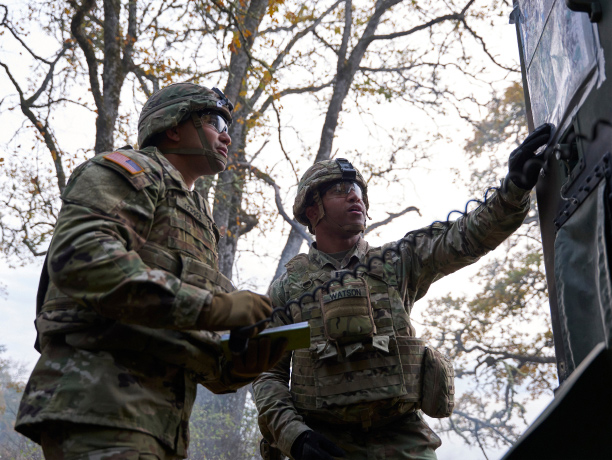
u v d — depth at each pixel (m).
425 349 2.92
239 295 1.83
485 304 19.17
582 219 1.96
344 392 2.76
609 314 1.69
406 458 2.76
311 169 3.34
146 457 1.81
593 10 1.85
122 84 13.20
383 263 2.99
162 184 2.09
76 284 1.75
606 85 1.81
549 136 2.40
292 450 2.74
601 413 1.69
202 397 13.95
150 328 1.85
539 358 18.20
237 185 13.89
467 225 2.80
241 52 14.61
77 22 12.92
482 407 18.16
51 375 1.83
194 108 2.38
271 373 3.14
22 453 13.40
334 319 2.82
